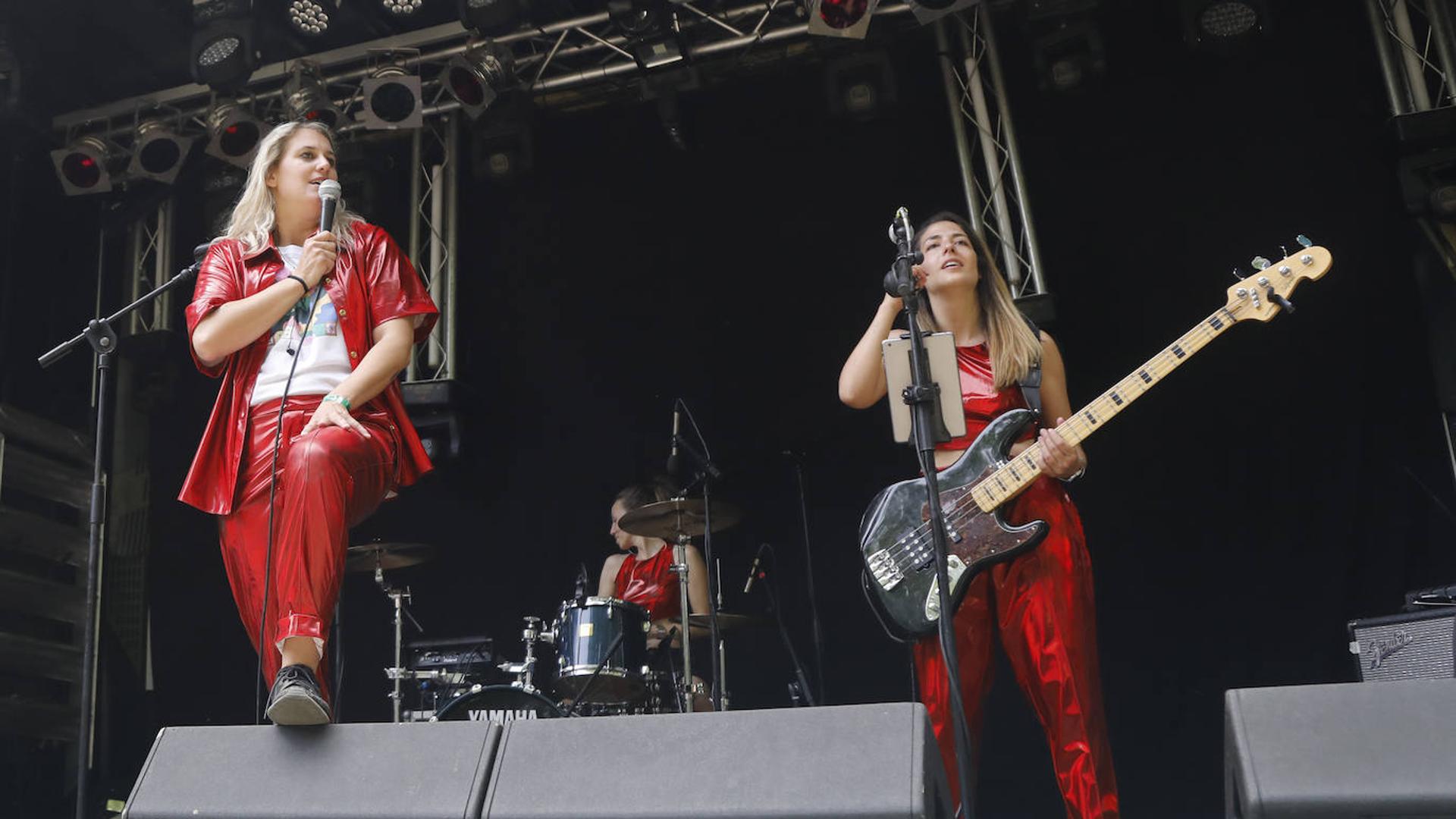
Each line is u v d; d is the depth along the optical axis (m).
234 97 7.20
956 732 2.52
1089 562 3.29
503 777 2.09
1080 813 3.00
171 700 7.28
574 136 7.79
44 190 7.37
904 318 3.76
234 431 2.89
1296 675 6.81
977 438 3.25
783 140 7.83
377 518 8.06
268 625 2.74
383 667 7.81
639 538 6.68
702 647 6.32
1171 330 7.36
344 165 7.19
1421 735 1.80
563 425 8.23
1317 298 7.10
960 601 3.12
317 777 2.17
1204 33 6.34
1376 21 5.98
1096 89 6.54
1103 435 7.38
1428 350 5.82
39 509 6.79
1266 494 7.05
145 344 7.19
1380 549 6.73
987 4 6.74
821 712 2.02
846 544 7.78
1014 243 6.41
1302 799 1.79
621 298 8.27
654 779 2.02
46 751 6.32
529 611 7.97
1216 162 7.31
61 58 7.36
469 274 8.12
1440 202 5.57
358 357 3.00
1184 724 6.94
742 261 8.12
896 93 6.93
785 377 8.06
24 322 7.09
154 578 7.36
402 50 7.12
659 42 6.69
